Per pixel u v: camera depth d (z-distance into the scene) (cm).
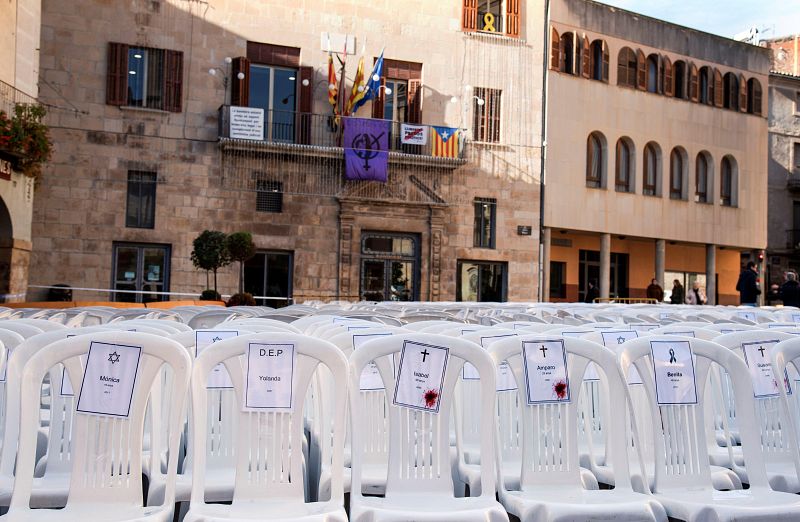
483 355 430
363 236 2759
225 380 481
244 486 407
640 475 485
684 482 460
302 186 2667
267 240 2633
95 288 2464
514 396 531
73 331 444
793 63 4519
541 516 412
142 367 404
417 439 430
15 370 443
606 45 3159
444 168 2808
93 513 386
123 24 2533
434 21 2878
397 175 2773
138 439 400
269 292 2661
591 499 430
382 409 504
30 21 2122
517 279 2919
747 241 3556
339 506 396
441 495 425
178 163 2564
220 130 2589
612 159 3164
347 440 516
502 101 2947
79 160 2472
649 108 3272
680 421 464
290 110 2722
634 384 535
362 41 2795
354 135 2680
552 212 2992
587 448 564
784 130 3903
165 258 2564
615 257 3391
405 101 2855
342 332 532
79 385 404
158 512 385
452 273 2833
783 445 525
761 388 489
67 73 2477
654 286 3050
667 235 3306
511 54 2964
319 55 2741
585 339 505
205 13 2619
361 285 2748
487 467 423
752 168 3588
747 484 508
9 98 1994
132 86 2550
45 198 2431
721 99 3491
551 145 2997
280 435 411
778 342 494
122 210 2503
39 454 515
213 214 2586
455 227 2842
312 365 415
